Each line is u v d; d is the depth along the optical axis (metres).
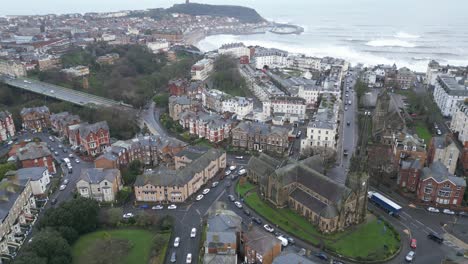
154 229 169.00
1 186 172.38
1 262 151.88
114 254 147.62
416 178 192.12
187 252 154.88
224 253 140.38
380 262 148.00
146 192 190.25
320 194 170.75
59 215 159.88
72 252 153.50
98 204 182.62
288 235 164.38
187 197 194.00
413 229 168.12
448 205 183.62
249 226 159.88
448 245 157.88
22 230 172.75
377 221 172.25
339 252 151.62
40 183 196.62
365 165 168.00
